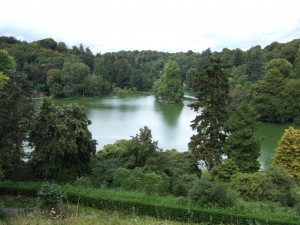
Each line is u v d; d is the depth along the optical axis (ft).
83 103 327.26
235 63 380.37
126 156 91.66
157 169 84.43
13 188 73.31
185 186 75.77
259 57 305.32
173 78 338.34
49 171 80.38
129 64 487.61
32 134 82.64
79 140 81.56
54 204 53.52
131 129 199.31
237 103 236.84
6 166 82.84
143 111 275.80
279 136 194.39
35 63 401.90
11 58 197.36
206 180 64.59
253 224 56.03
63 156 79.92
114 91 428.56
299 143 100.42
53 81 358.02
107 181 81.71
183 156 100.94
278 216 56.70
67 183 74.13
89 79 375.45
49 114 82.12
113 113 263.70
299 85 231.91
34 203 67.21
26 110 81.46
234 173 85.51
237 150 98.02
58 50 519.60
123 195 66.54
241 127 98.48
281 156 101.86
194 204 61.16
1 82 103.81
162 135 183.42
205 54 533.96
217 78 102.47
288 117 233.76
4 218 46.70
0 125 76.48
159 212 61.26
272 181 78.59
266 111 238.07
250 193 74.54
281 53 341.00
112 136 180.34
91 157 89.30
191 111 275.18
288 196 67.67
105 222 45.50
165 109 288.71
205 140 103.35
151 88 454.40
